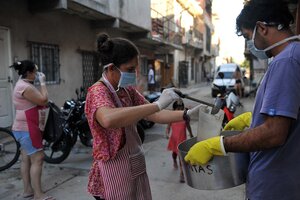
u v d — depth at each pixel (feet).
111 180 6.72
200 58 124.06
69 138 17.81
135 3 43.47
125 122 5.99
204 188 5.84
